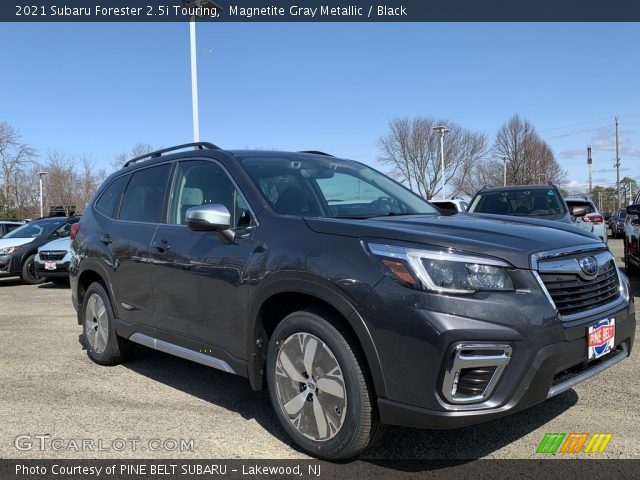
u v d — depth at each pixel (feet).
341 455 9.43
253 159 12.79
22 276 40.11
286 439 10.84
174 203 13.64
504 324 8.32
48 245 37.45
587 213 33.63
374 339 8.70
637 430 10.84
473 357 8.24
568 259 9.48
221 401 13.15
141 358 17.19
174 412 12.45
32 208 185.47
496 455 9.95
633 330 10.80
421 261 8.57
